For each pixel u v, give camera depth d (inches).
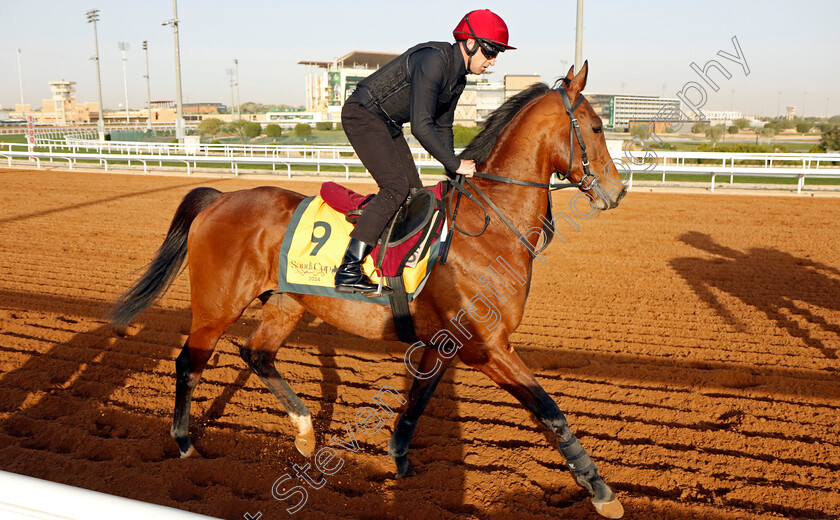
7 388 144.3
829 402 141.2
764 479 112.0
